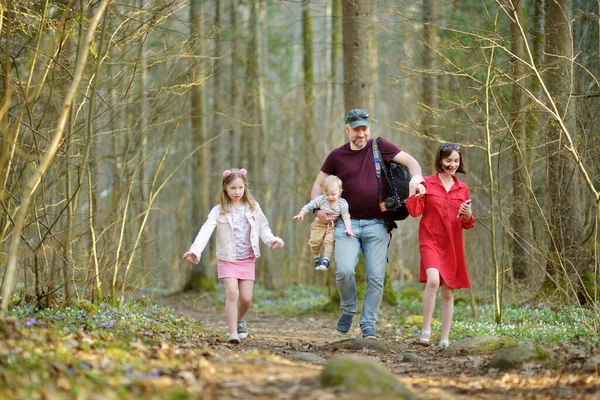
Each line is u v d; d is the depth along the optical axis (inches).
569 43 396.5
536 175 436.1
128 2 367.6
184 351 223.9
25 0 311.9
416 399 172.6
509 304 441.7
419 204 283.1
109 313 316.5
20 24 310.3
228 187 298.2
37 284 300.8
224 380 182.4
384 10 409.7
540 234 429.7
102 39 286.2
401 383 176.7
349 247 293.0
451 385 202.2
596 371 195.2
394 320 467.2
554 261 354.0
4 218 268.8
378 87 1066.7
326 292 754.2
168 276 583.5
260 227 306.7
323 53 1155.3
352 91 539.8
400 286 757.9
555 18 399.5
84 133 388.5
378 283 293.4
